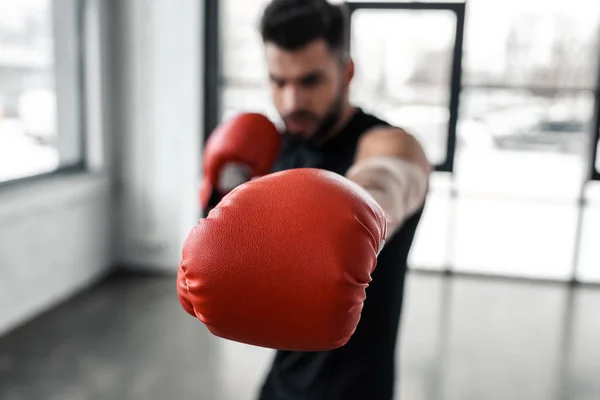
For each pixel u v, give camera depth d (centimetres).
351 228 45
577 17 320
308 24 79
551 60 329
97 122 328
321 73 82
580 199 334
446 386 216
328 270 43
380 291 83
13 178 271
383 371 86
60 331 262
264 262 43
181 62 329
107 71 330
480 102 340
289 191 46
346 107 90
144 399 203
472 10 326
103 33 323
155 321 278
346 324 44
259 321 43
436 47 330
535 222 351
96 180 323
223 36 347
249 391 211
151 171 343
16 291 264
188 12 323
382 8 328
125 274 347
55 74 306
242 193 46
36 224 276
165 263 353
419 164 78
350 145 88
